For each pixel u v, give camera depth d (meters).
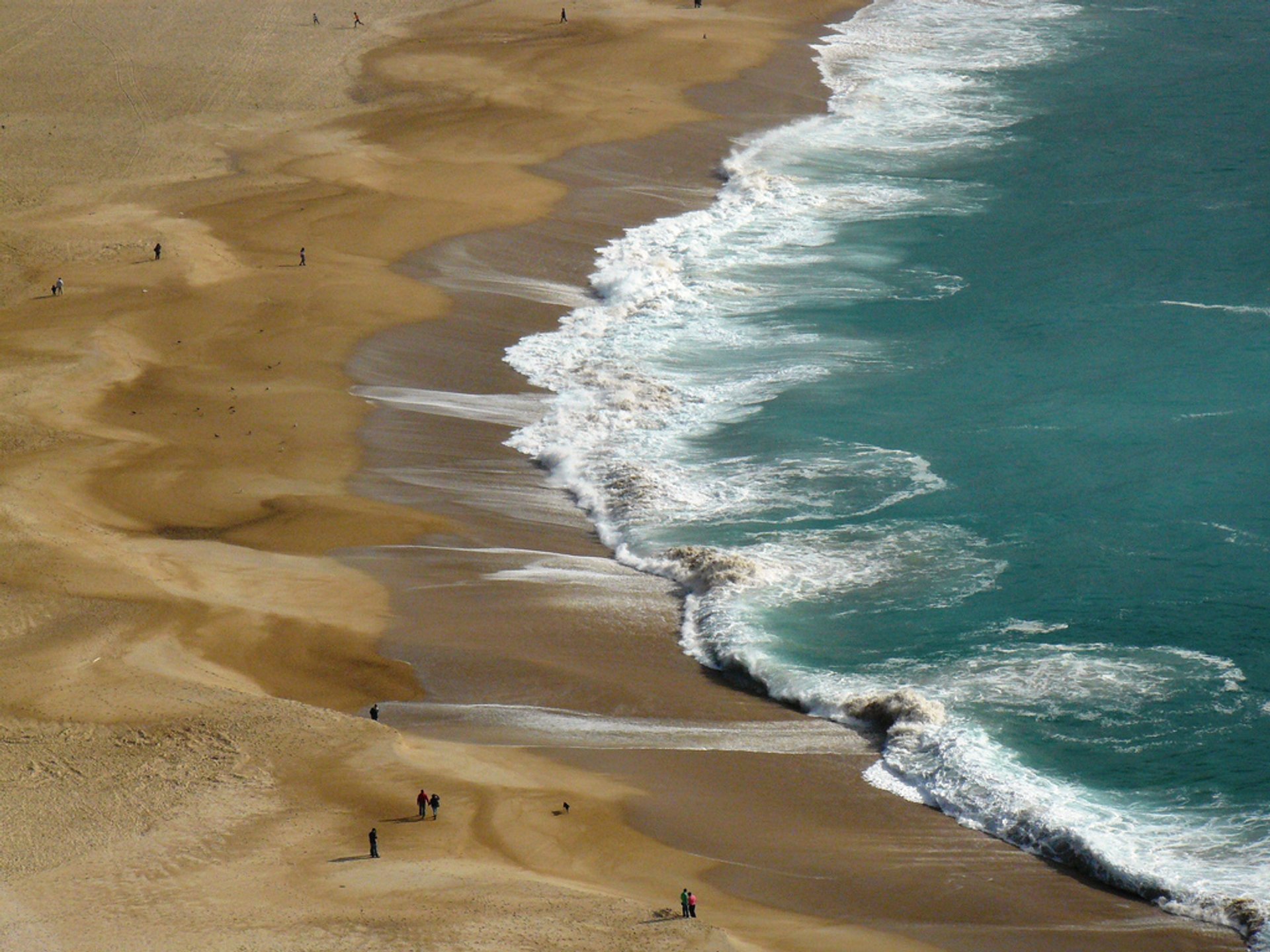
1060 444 111.25
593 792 76.81
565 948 61.12
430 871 68.38
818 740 81.69
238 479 112.25
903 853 71.75
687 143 181.00
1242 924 65.00
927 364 126.38
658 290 143.00
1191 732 79.31
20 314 140.62
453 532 105.00
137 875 68.75
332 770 77.88
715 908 67.06
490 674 88.38
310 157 179.38
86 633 91.31
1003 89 198.38
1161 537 98.38
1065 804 74.19
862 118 189.00
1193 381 118.94
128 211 165.12
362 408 123.06
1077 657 86.75
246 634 92.06
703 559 98.38
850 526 102.88
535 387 126.75
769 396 122.56
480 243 154.38
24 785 77.06
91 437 117.88
